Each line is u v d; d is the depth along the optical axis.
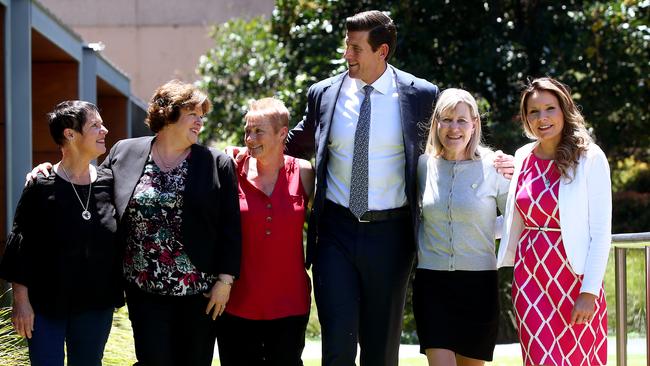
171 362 6.13
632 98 18.59
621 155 20.64
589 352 5.92
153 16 29.20
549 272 5.94
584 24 18.34
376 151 6.61
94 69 17.80
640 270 6.22
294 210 6.58
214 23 26.69
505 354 10.02
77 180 6.15
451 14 18.16
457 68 17.94
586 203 5.90
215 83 22.12
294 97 17.98
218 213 6.22
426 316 6.42
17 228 6.04
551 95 6.02
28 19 13.05
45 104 16.67
